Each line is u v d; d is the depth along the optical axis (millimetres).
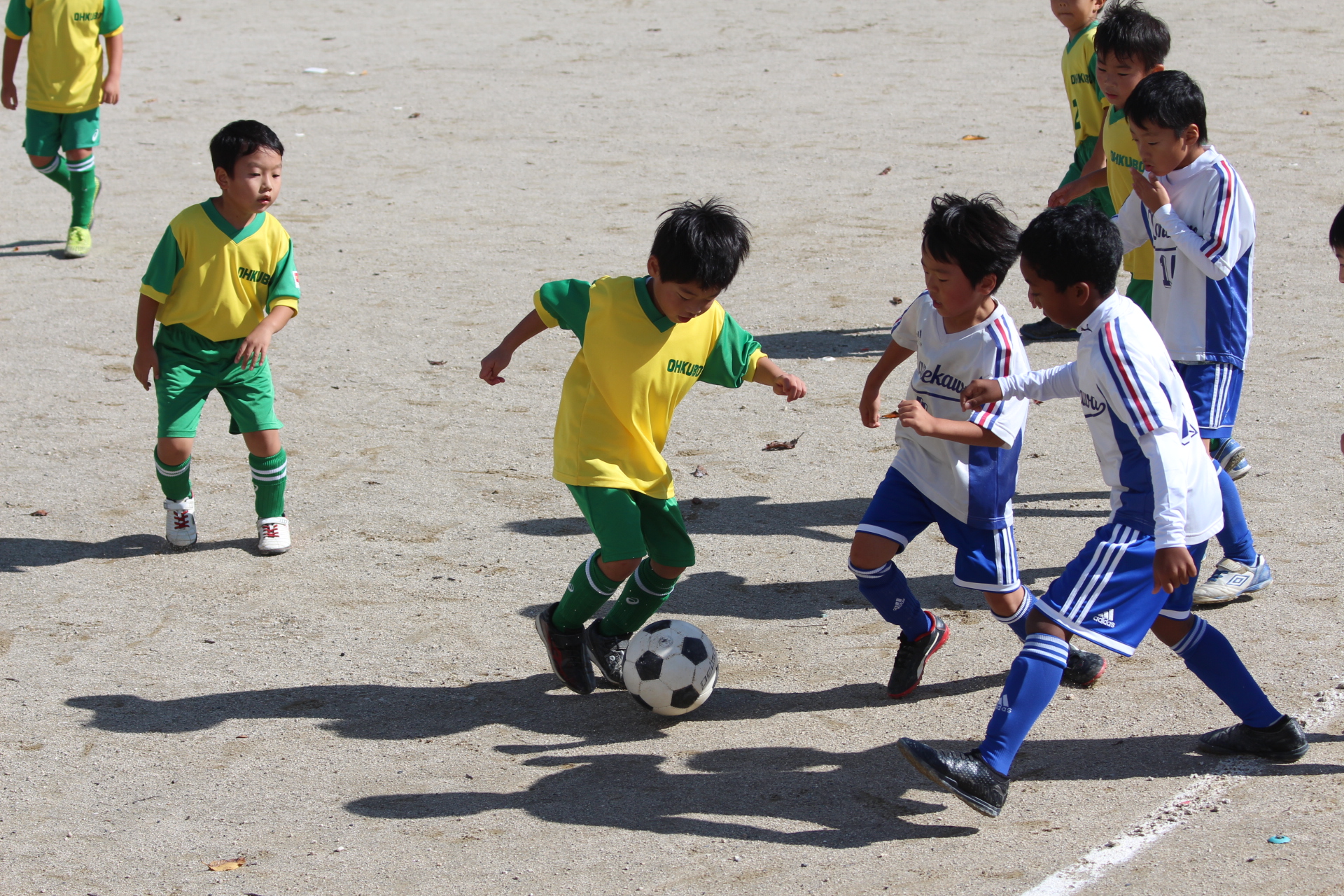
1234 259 15398
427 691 14562
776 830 11805
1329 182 37000
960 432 12367
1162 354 11844
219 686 14602
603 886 10984
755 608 16422
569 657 14102
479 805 12297
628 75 55188
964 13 67562
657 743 13422
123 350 26031
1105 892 10688
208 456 21531
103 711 14039
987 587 13664
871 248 32844
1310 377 23516
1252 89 49031
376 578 17297
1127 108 15734
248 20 68188
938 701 14125
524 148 43625
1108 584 11664
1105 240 11680
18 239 33938
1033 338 26719
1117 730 13383
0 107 48844
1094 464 20656
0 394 23641
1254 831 11492
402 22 68062
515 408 23406
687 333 13273
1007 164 40000
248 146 16750
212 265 17141
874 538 13562
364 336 27047
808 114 47562
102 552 18000
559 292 13398
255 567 17625
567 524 18922
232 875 11219
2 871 11297
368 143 44469
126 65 56844
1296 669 14289
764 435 22234
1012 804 12141
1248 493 19000
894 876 11023
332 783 12703
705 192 37875
